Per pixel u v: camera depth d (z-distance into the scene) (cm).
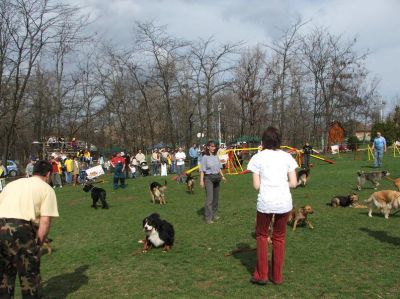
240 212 1186
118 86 4381
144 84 4034
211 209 1066
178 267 705
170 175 2581
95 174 2355
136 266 726
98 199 1484
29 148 4744
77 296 595
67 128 4441
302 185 1694
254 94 4050
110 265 744
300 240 848
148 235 813
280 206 573
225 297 560
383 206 1034
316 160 3070
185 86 3894
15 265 482
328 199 1350
